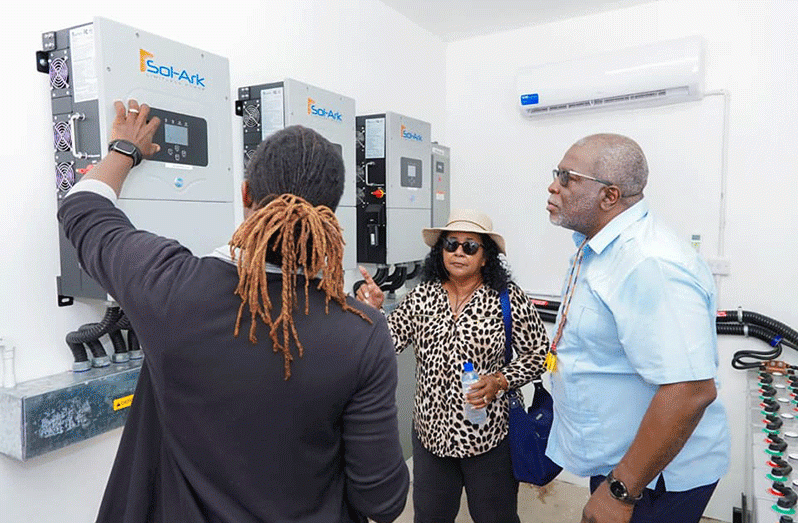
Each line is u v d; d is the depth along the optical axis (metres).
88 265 0.84
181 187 1.50
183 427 0.79
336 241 0.81
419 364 1.90
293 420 0.79
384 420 0.84
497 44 3.26
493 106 3.29
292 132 0.84
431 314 1.89
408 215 2.61
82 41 1.32
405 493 0.90
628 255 1.22
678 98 2.68
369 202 2.50
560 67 2.89
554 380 1.50
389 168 2.44
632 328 1.18
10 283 1.41
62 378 1.45
